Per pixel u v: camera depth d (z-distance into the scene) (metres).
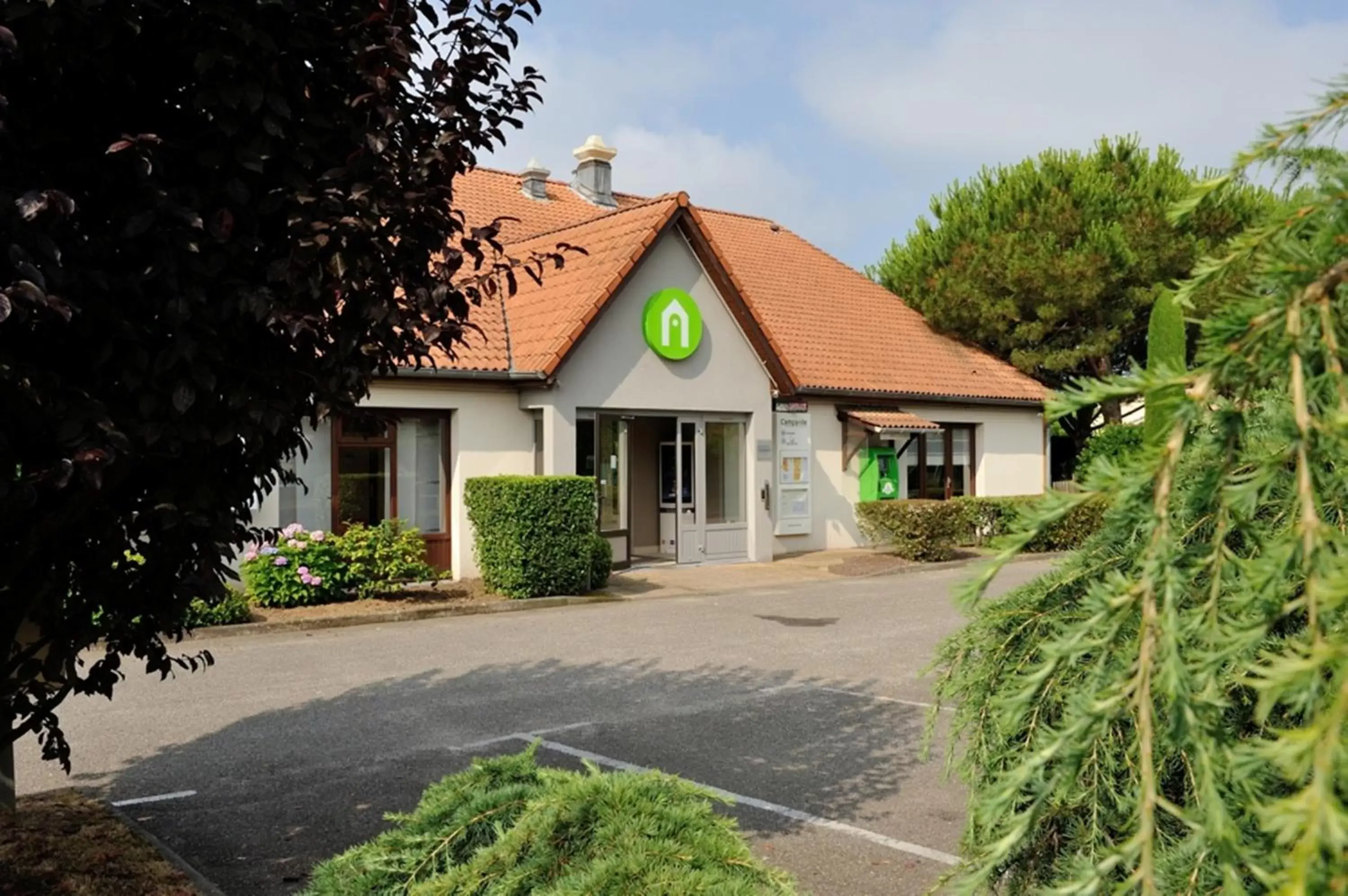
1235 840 0.86
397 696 7.87
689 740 6.54
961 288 22.97
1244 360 0.84
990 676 2.39
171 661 3.79
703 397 16.30
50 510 3.11
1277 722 1.67
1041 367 23.52
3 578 2.96
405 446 14.15
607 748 6.36
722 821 2.55
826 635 10.59
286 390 3.23
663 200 15.91
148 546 3.39
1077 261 21.66
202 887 3.87
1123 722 1.83
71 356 3.05
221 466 3.42
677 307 15.77
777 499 17.88
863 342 21.27
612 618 11.81
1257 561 0.82
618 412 15.41
